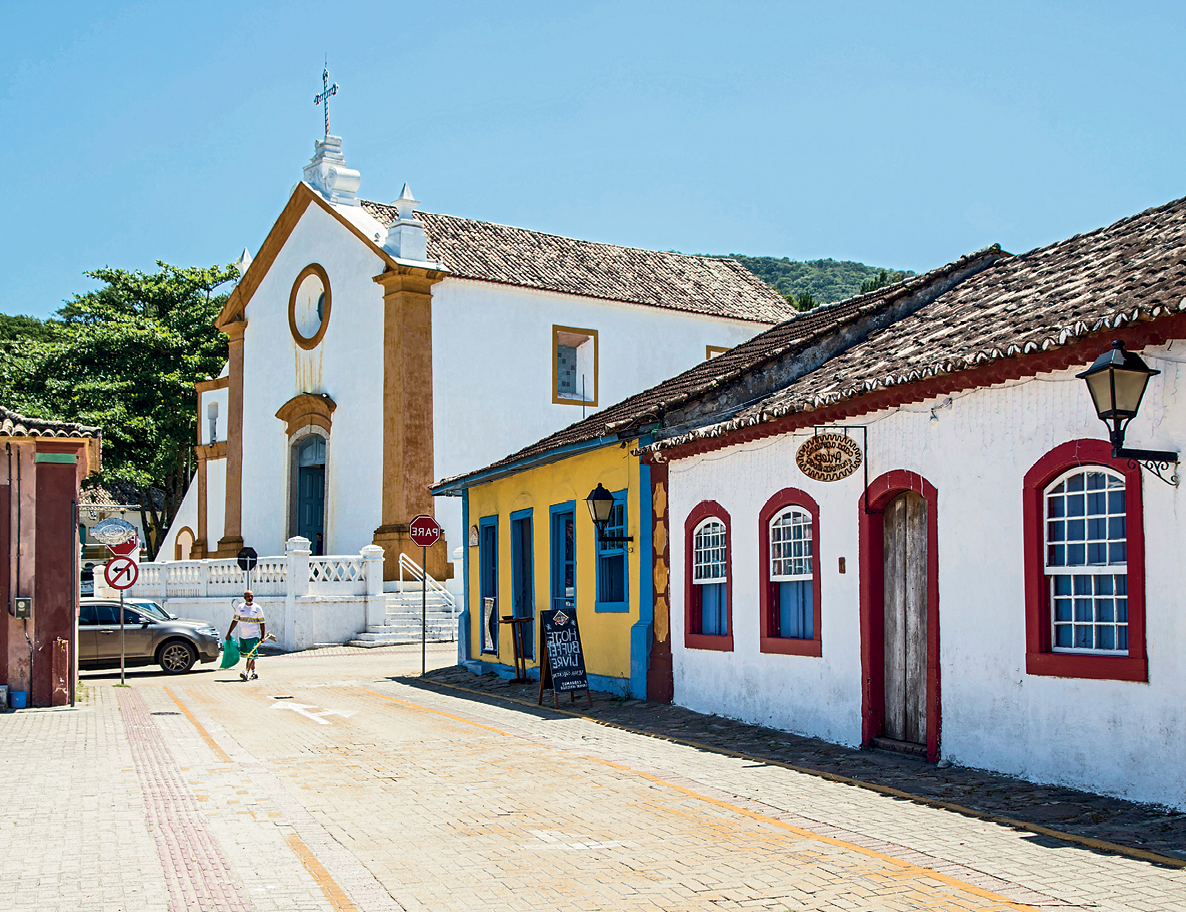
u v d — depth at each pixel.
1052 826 8.30
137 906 6.85
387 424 32.75
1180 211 12.48
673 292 38.19
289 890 7.18
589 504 17.23
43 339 68.38
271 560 29.89
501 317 34.25
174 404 49.47
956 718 10.74
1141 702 8.89
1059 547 9.86
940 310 14.52
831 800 9.51
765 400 14.40
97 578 37.56
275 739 13.64
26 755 12.51
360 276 34.66
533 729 14.19
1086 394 9.51
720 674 14.55
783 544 13.55
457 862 7.80
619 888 7.12
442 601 30.86
